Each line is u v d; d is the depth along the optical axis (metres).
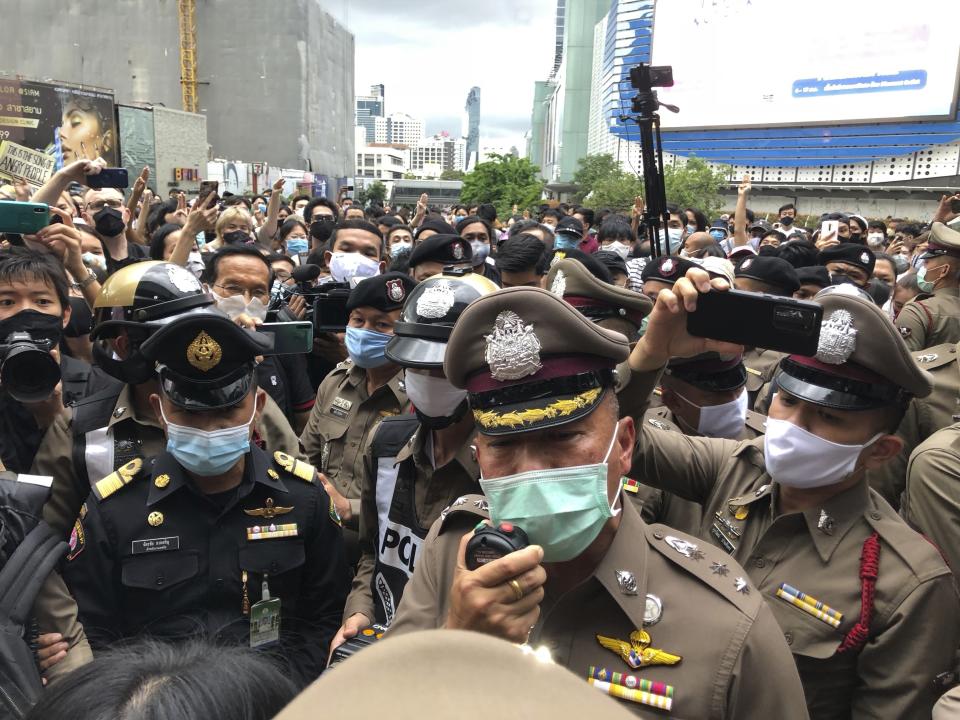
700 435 2.33
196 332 1.77
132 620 1.91
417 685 0.38
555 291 2.43
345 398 3.13
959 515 1.93
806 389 1.66
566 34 118.88
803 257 4.68
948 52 62.31
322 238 6.90
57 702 0.95
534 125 188.12
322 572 2.14
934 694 1.50
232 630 1.91
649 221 3.12
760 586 1.76
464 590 1.09
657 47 75.56
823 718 1.65
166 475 1.97
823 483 1.69
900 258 8.24
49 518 2.21
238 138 48.38
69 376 2.83
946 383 3.07
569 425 1.26
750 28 70.94
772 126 71.31
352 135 59.88
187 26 46.44
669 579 1.33
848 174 70.12
